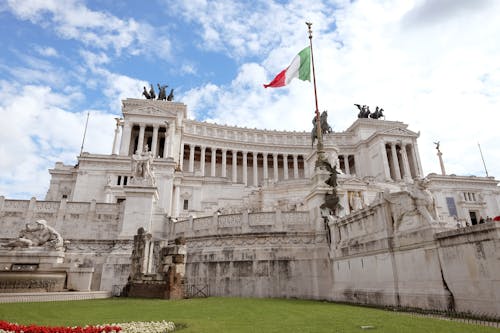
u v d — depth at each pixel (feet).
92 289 95.55
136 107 272.92
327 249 80.94
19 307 48.88
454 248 43.55
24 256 81.82
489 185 251.60
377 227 59.47
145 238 78.79
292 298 77.20
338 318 40.09
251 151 332.60
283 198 173.78
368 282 61.52
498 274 37.35
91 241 104.37
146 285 72.38
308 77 119.55
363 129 343.26
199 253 90.07
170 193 198.29
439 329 31.14
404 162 313.53
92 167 203.41
